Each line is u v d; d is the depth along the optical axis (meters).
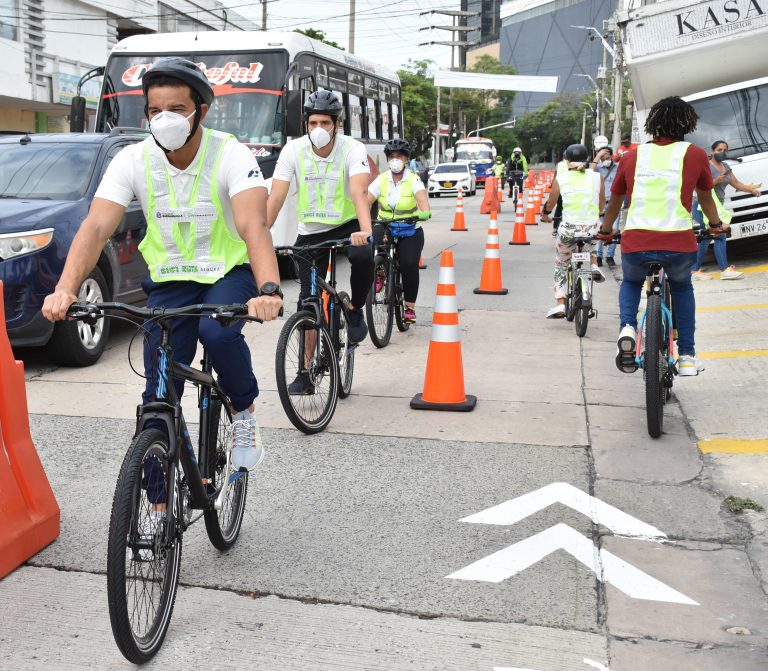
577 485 4.91
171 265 3.61
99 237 3.46
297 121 12.24
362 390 6.97
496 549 4.12
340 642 3.32
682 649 3.28
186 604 3.61
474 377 7.31
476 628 3.42
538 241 19.09
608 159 15.19
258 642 3.33
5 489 3.95
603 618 3.50
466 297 11.37
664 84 13.92
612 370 7.53
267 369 7.59
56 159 8.53
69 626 3.44
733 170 12.56
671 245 5.53
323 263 6.07
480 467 5.21
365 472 5.15
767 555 4.05
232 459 3.89
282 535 4.30
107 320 8.06
